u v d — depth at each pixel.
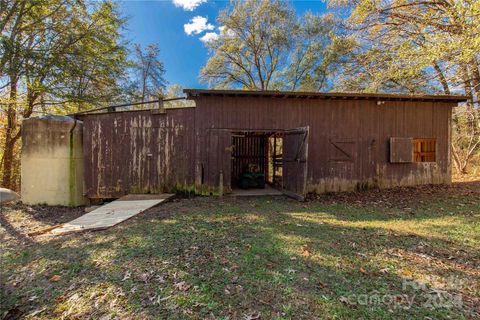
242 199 6.92
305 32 17.84
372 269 2.74
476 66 8.55
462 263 2.87
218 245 3.38
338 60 14.20
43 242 3.90
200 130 7.34
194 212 5.24
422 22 7.83
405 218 4.82
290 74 19.44
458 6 5.69
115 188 7.19
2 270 3.00
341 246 3.36
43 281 2.70
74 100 10.42
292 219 4.75
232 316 2.04
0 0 8.62
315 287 2.41
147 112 7.27
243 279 2.55
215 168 7.39
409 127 8.13
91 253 3.26
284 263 2.87
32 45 9.75
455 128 11.22
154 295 2.33
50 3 9.48
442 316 2.01
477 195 6.62
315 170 7.68
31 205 6.84
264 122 7.52
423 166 8.24
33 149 6.94
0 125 10.66
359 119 7.90
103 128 7.16
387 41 10.11
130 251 3.25
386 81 11.17
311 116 7.71
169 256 3.06
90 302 2.30
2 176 11.14
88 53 10.37
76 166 7.05
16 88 9.94
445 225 4.28
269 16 17.78
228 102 7.39
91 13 10.68
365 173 7.92
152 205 5.84
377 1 9.14
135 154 7.24
